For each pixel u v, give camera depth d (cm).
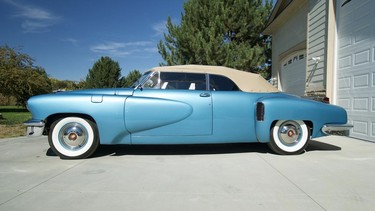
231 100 449
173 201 266
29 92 1280
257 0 1587
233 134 450
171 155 464
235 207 252
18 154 472
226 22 1527
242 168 380
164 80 455
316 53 822
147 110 429
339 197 274
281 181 323
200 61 1415
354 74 655
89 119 434
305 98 500
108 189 298
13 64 1274
